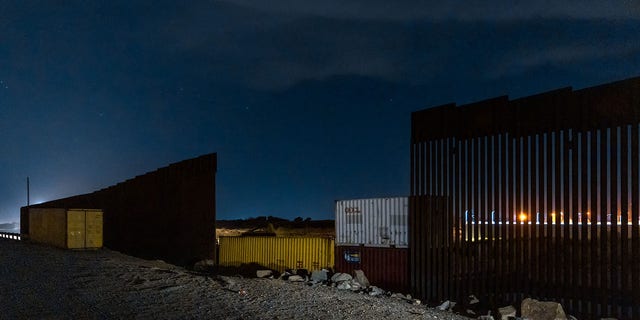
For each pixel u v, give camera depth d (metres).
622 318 16.19
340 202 26.14
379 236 24.38
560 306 15.80
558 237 17.97
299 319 12.06
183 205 35.22
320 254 28.28
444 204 21.83
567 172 17.84
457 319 14.37
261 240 31.09
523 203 19.05
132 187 39.75
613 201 16.61
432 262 22.06
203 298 13.82
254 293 15.03
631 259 16.59
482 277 20.14
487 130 20.34
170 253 35.53
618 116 16.55
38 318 10.99
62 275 17.48
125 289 14.85
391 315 13.34
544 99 18.61
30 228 34.12
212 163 33.94
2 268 18.98
